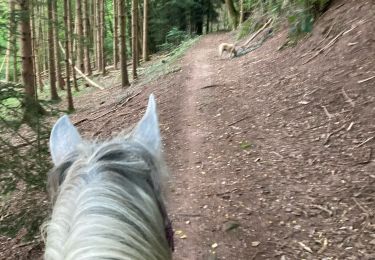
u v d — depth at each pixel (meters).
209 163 6.11
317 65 7.97
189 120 7.99
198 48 18.02
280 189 5.09
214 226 4.59
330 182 4.99
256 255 4.09
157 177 1.23
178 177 5.80
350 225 4.26
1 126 4.75
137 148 1.21
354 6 8.62
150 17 27.42
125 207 1.00
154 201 1.14
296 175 5.30
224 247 4.25
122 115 10.05
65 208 1.02
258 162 5.84
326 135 5.95
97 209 0.96
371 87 6.50
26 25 8.66
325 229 4.28
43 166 4.66
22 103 4.91
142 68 18.06
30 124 4.85
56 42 17.30
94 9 23.36
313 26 9.23
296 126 6.48
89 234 0.90
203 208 4.96
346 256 3.88
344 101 6.51
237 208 4.87
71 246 0.89
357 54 7.43
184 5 28.25
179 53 17.72
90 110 11.91
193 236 4.45
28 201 4.95
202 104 8.70
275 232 4.38
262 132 6.67
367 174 4.94
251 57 11.53
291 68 8.59
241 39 15.47
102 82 17.45
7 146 4.91
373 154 5.25
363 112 6.09
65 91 17.23
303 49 9.03
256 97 8.12
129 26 26.69
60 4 19.42
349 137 5.72
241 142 6.52
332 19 8.80
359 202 4.54
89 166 1.10
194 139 7.06
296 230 4.34
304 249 4.06
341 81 7.01
